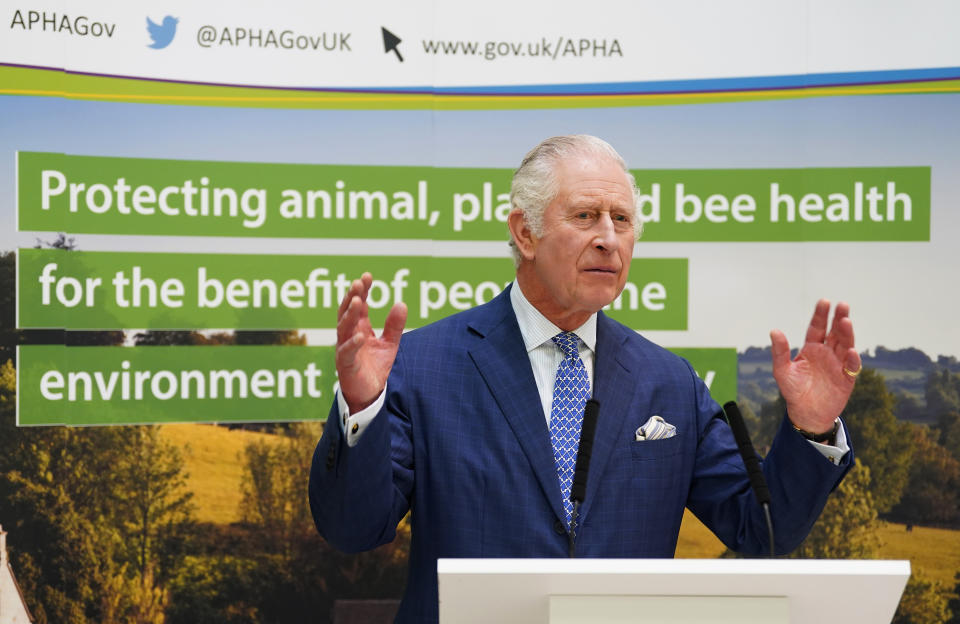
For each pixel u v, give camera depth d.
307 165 3.20
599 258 1.67
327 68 3.21
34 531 2.98
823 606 1.09
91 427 3.04
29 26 3.01
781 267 3.23
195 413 3.13
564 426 1.75
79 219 3.05
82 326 3.05
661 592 1.08
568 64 3.25
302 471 3.18
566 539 1.67
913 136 3.20
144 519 3.07
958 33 3.18
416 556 1.76
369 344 1.50
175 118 3.12
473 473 1.72
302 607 3.15
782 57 3.23
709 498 1.81
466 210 3.25
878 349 3.19
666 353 1.93
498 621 1.12
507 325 1.84
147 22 3.11
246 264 3.17
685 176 3.24
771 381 3.22
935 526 3.14
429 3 3.24
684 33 3.24
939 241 3.19
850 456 1.52
